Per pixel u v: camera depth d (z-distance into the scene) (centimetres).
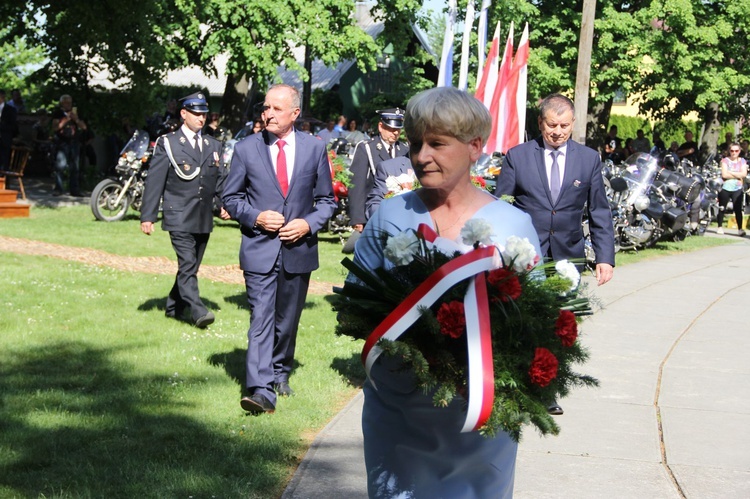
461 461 285
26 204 1554
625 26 2780
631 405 618
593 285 1143
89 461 459
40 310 813
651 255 1514
